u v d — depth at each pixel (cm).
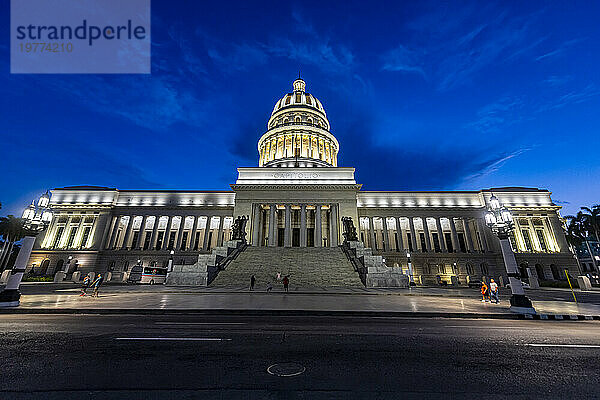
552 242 5638
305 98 8044
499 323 1075
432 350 670
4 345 689
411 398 421
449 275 5194
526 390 451
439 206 6231
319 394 432
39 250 5534
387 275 2630
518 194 6091
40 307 1293
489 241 5734
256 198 5541
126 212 6128
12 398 411
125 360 580
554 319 1210
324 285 2781
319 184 5553
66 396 419
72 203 6084
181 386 455
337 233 5294
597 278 4591
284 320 1080
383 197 6419
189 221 6162
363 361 584
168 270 3962
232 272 3036
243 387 454
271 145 7344
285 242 5300
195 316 1160
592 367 560
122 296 1816
